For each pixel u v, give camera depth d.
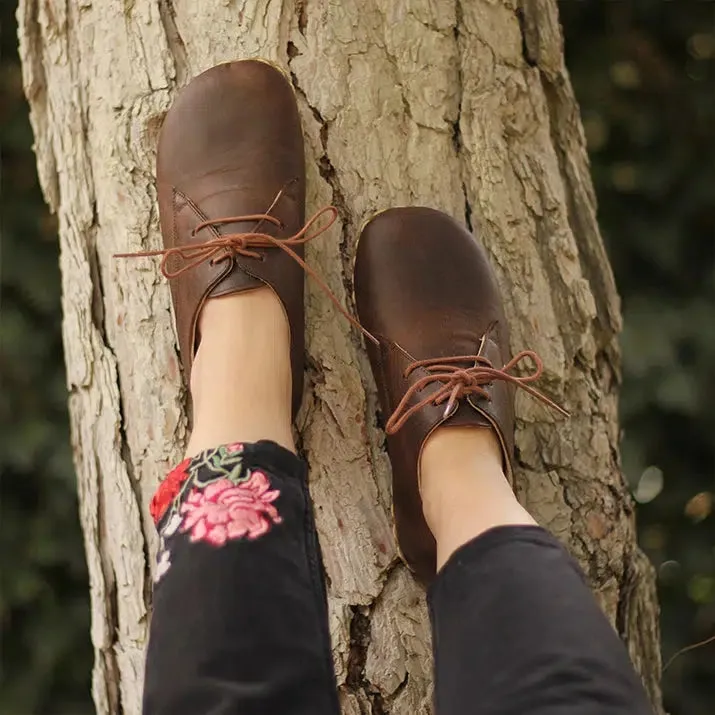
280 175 1.00
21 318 1.71
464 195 1.04
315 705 0.76
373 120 1.01
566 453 1.02
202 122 1.01
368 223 1.01
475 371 0.95
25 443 1.68
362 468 0.96
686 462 1.82
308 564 0.82
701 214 1.82
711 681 1.81
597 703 0.67
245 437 0.87
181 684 0.73
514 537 0.79
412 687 0.92
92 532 1.06
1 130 1.76
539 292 1.04
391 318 1.00
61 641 1.75
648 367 1.65
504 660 0.72
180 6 1.03
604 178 1.81
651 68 1.84
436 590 0.81
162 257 1.01
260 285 0.95
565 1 1.81
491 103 1.04
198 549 0.79
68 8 1.06
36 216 1.76
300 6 1.01
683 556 1.81
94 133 1.04
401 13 1.02
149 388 0.99
